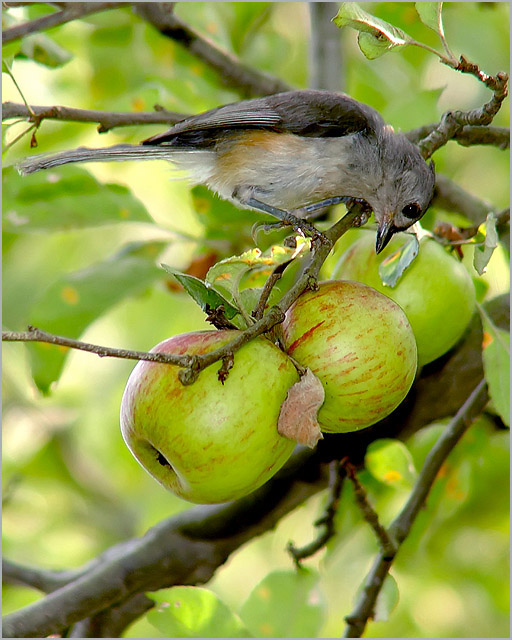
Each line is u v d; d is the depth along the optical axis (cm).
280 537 1497
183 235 1093
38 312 997
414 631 1224
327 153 973
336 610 1293
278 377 641
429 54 1323
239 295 705
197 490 648
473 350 1009
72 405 1477
